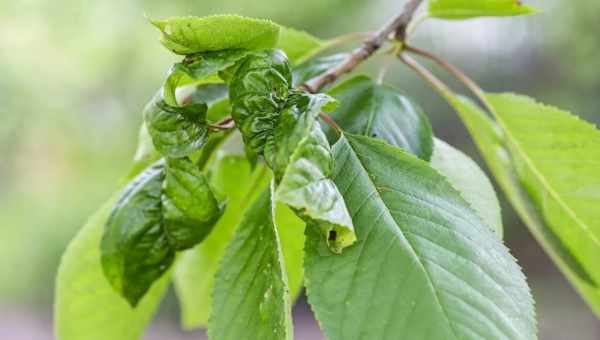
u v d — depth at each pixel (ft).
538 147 1.89
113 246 1.72
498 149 1.96
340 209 1.46
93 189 8.48
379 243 1.49
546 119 1.86
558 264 2.04
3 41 7.71
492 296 1.47
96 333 2.00
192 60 1.55
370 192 1.53
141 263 1.71
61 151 8.25
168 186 1.66
